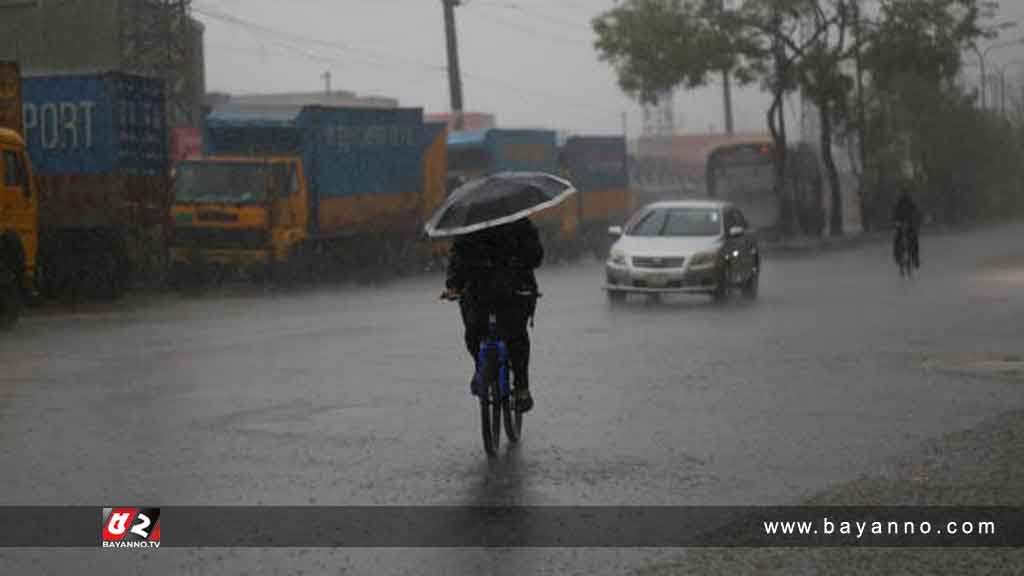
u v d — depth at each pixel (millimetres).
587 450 23219
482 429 22906
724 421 26094
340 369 34750
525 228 23047
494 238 22953
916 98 178875
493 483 20562
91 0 127000
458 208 22656
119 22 126688
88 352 39000
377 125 79500
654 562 15984
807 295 62031
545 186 23391
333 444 23906
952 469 21016
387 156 80750
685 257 56062
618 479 20797
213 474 21312
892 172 169750
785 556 15945
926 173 191000
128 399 29438
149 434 24953
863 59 141750
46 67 127375
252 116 73125
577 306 56125
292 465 22031
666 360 36094
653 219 59812
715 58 132750
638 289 56562
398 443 24000
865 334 42688
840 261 101125
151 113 65688
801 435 24469
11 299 47375
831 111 146500
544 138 104625
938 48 138125
